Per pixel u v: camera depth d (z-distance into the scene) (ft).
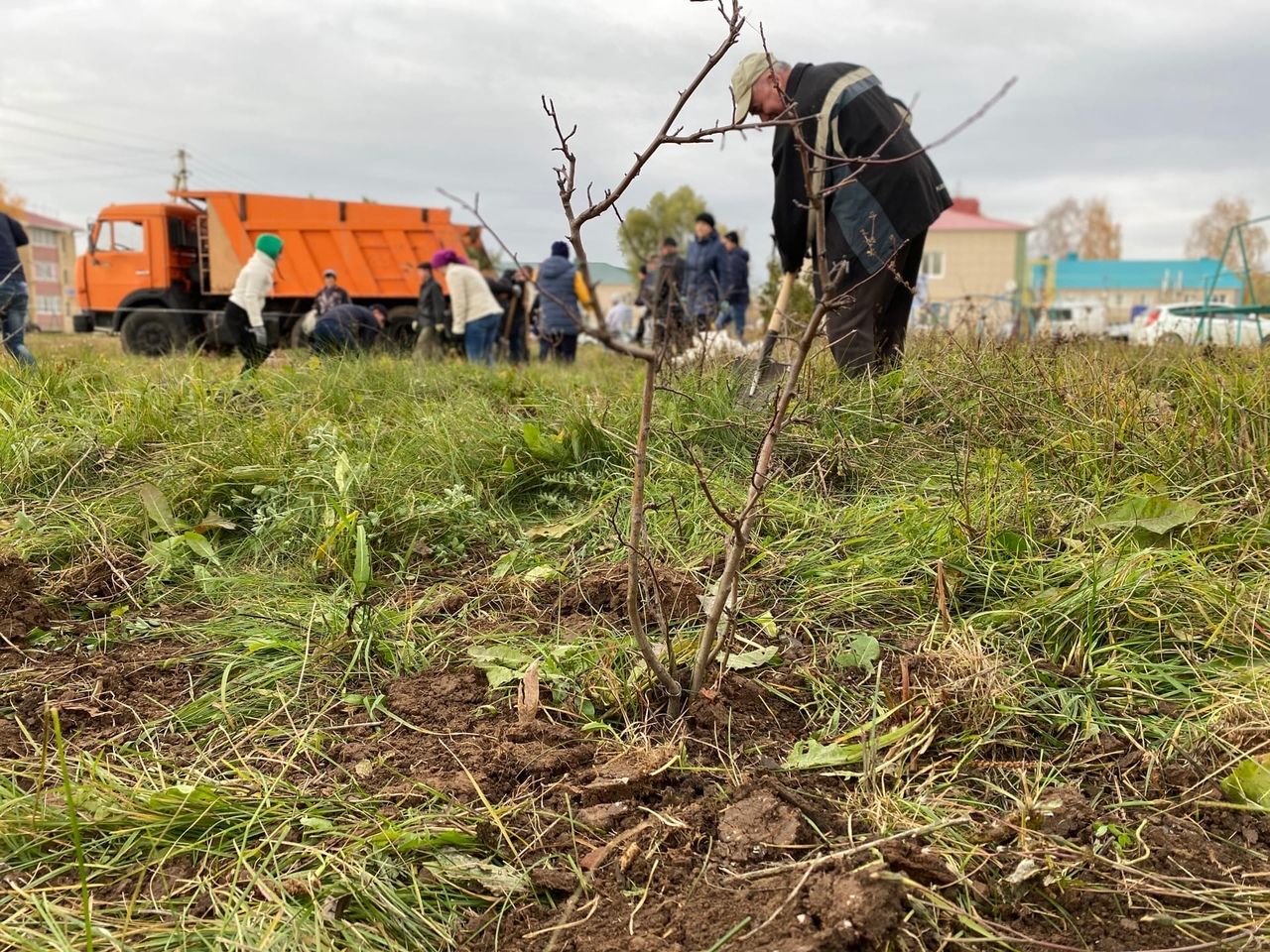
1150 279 238.07
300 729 7.41
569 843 6.10
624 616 9.05
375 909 5.53
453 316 32.76
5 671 8.35
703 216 30.89
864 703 7.61
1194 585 8.52
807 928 5.25
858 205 14.33
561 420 13.50
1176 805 6.38
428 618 9.26
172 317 48.57
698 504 10.88
